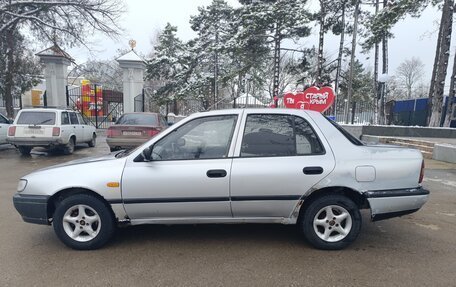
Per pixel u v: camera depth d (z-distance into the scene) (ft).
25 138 37.29
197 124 13.48
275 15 73.77
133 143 36.81
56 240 14.20
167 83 103.76
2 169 30.99
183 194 12.84
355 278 11.06
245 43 78.54
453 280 10.98
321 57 76.43
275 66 82.99
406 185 13.16
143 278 11.02
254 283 10.73
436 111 58.29
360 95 88.28
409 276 11.22
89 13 57.16
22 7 57.72
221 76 93.71
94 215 13.20
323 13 75.10
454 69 63.36
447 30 56.65
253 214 13.17
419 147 43.65
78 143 44.34
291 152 13.10
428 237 14.71
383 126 55.21
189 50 104.78
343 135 13.62
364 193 12.87
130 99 68.33
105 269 11.64
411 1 55.72
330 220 13.19
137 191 12.84
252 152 13.09
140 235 14.74
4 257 12.56
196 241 14.06
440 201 20.86
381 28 59.41
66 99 70.74
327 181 12.80
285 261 12.25
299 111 13.76
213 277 11.10
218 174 12.78
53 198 13.41
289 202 12.92
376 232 15.28
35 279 10.93
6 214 17.52
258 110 13.70
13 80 71.92
